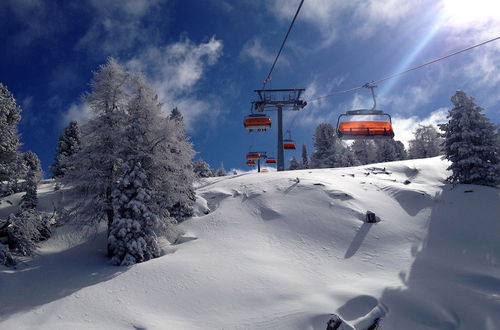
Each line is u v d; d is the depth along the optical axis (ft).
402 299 40.73
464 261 55.16
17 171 70.85
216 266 51.31
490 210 75.10
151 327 34.96
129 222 55.67
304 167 244.22
